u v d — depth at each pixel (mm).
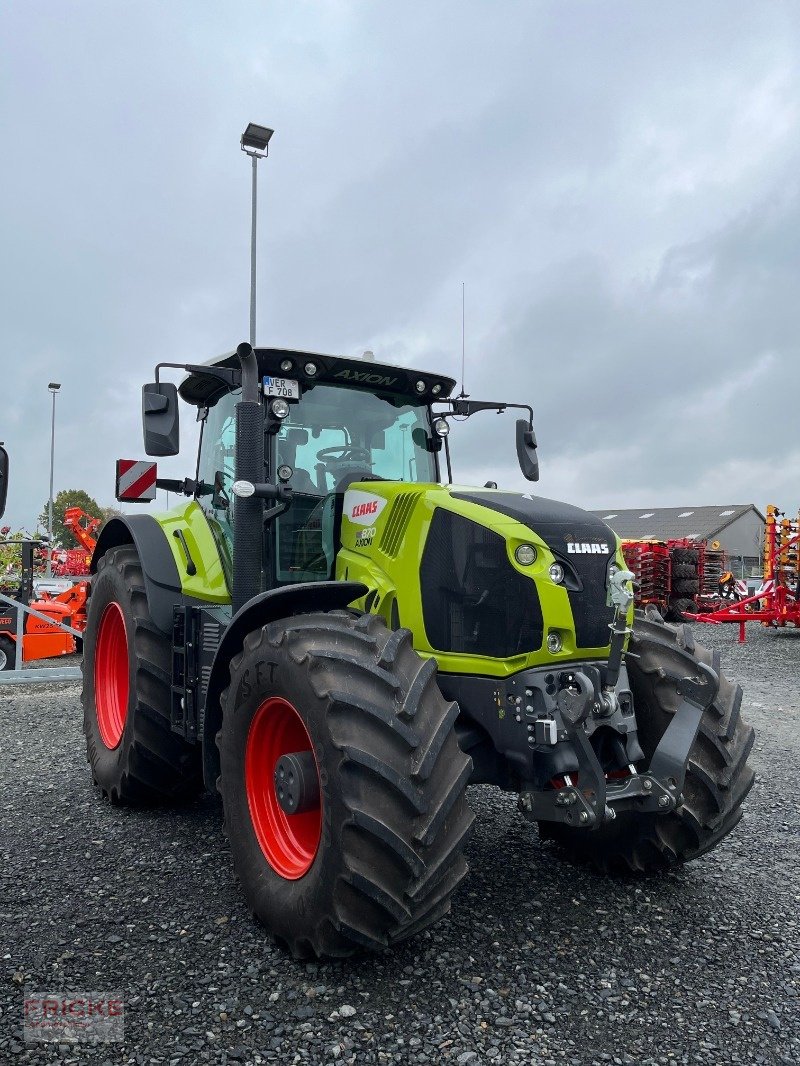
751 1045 2271
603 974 2645
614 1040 2285
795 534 13398
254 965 2652
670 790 2916
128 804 4371
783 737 6430
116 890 3254
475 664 3020
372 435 4066
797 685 9023
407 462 4145
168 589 4160
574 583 2977
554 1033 2312
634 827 3318
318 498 3867
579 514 3195
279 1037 2264
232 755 3062
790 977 2652
